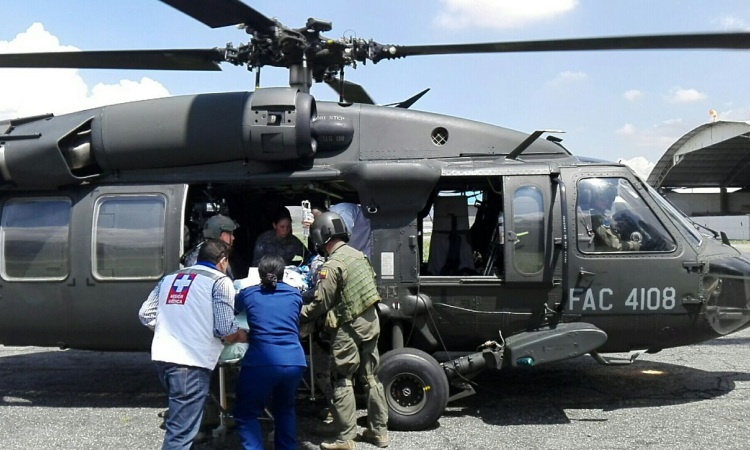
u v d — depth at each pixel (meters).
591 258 4.95
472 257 5.47
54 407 5.54
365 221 5.32
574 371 6.61
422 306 4.97
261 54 5.17
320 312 4.21
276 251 5.45
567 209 5.00
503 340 4.97
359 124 5.41
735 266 5.12
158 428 4.92
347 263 4.25
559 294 4.96
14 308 5.40
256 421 3.80
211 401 4.71
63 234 5.36
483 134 5.45
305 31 5.14
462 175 5.09
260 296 3.84
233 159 5.36
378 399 4.36
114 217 5.32
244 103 5.16
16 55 5.18
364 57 5.25
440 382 4.68
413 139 5.41
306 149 5.20
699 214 42.16
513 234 4.97
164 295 3.74
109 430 4.88
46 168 5.27
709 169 38.00
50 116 5.66
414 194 5.05
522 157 5.47
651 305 4.93
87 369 7.07
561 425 4.85
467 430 4.74
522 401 5.53
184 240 5.31
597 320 4.98
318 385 4.96
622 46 4.35
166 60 5.37
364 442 4.48
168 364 3.61
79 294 5.30
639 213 5.04
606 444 4.39
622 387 5.97
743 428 4.70
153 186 5.35
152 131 5.27
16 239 5.43
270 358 3.72
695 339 5.08
